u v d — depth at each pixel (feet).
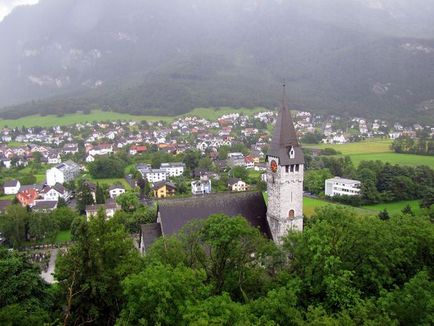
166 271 148.15
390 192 608.60
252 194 296.71
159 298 139.13
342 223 186.29
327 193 648.38
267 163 284.20
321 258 162.40
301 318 140.26
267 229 288.71
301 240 180.75
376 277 167.22
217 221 187.62
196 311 132.57
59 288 182.29
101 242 178.81
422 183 637.30
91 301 173.99
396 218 211.41
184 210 279.28
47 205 582.76
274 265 193.16
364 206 592.60
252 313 146.30
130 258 181.27
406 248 173.58
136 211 501.15
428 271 176.04
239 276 186.80
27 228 440.45
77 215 512.22
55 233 444.96
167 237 209.77
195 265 189.06
